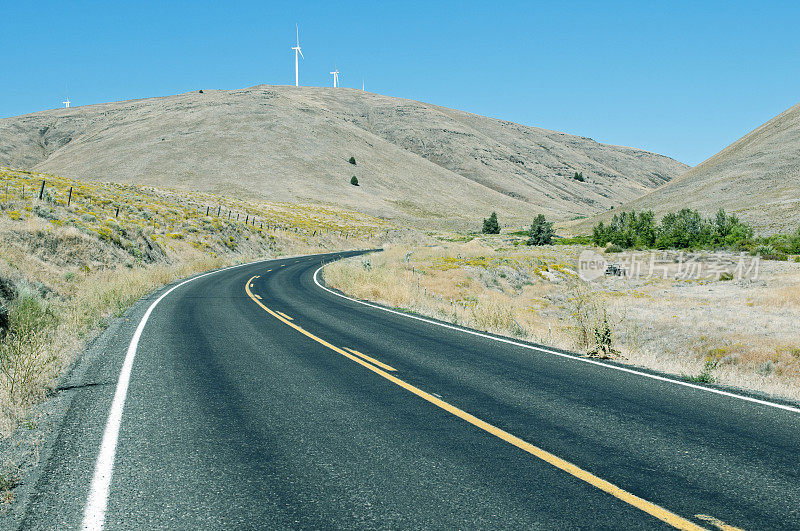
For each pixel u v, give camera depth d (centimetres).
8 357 625
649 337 1677
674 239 5003
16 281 1269
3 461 406
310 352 859
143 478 378
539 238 6234
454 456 422
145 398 582
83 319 1048
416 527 310
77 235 2047
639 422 511
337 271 2497
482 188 16950
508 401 584
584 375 715
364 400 584
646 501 345
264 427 493
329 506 337
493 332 1120
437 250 3734
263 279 2469
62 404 552
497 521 317
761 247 4088
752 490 362
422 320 1283
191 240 3800
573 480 378
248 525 313
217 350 863
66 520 318
